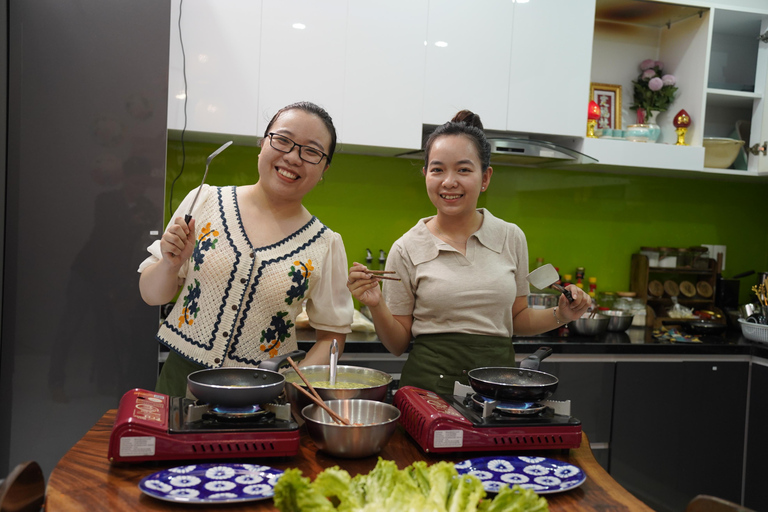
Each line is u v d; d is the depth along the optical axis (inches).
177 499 38.4
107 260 94.1
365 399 51.7
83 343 93.7
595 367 110.9
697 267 140.4
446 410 51.7
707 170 128.9
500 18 116.1
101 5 93.3
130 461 44.4
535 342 109.1
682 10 128.5
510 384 53.2
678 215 145.6
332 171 128.0
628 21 138.3
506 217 137.0
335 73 109.0
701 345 115.0
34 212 92.2
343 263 68.6
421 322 73.1
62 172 92.7
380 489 34.2
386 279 69.0
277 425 47.2
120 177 94.2
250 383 49.8
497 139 113.6
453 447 49.2
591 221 140.9
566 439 51.3
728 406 117.3
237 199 65.0
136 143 94.5
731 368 117.0
